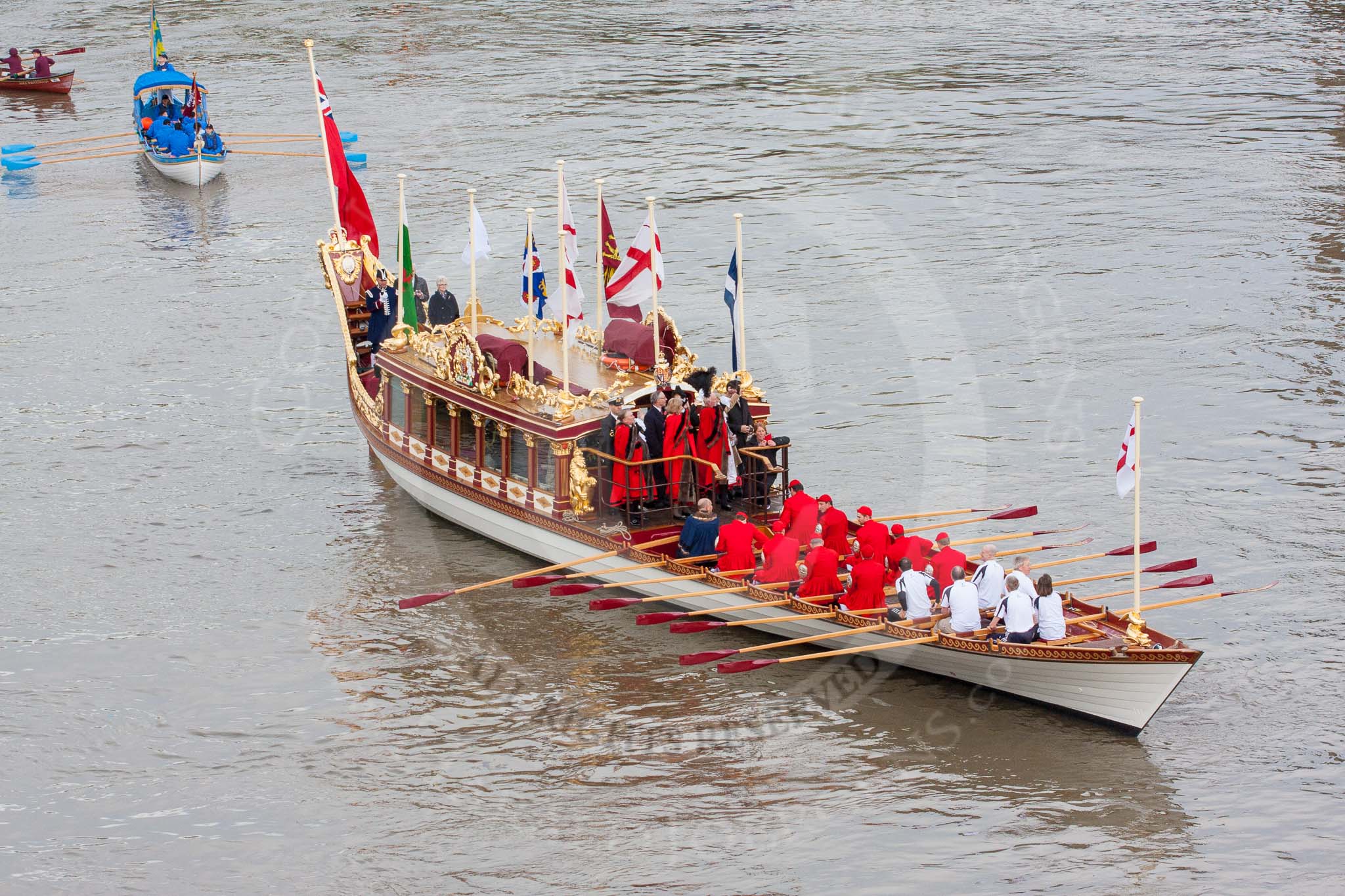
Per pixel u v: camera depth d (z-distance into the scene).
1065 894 86.50
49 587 125.94
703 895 87.00
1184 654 95.88
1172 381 166.12
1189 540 130.12
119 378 174.38
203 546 133.88
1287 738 101.44
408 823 94.25
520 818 94.69
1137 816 93.62
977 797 96.00
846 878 88.31
